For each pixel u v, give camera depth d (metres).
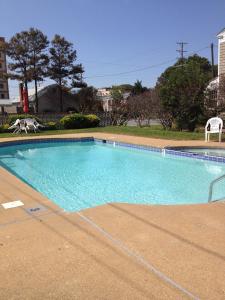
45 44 38.22
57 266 2.87
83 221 3.92
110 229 3.66
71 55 39.31
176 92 15.18
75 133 17.39
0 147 13.44
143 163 10.18
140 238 3.42
